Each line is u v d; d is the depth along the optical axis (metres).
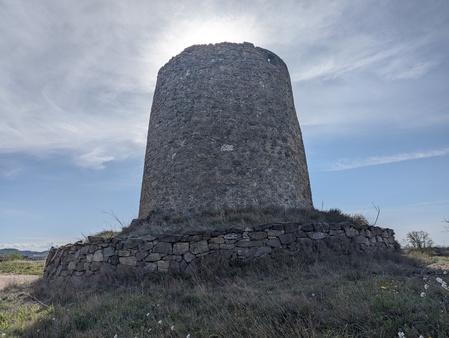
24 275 14.22
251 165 11.54
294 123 13.58
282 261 8.30
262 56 13.46
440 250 17.28
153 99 14.02
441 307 4.18
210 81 12.47
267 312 4.79
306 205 12.54
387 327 3.78
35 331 5.39
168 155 11.92
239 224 9.31
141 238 8.80
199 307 5.63
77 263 9.53
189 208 10.91
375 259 9.09
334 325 4.13
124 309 5.93
